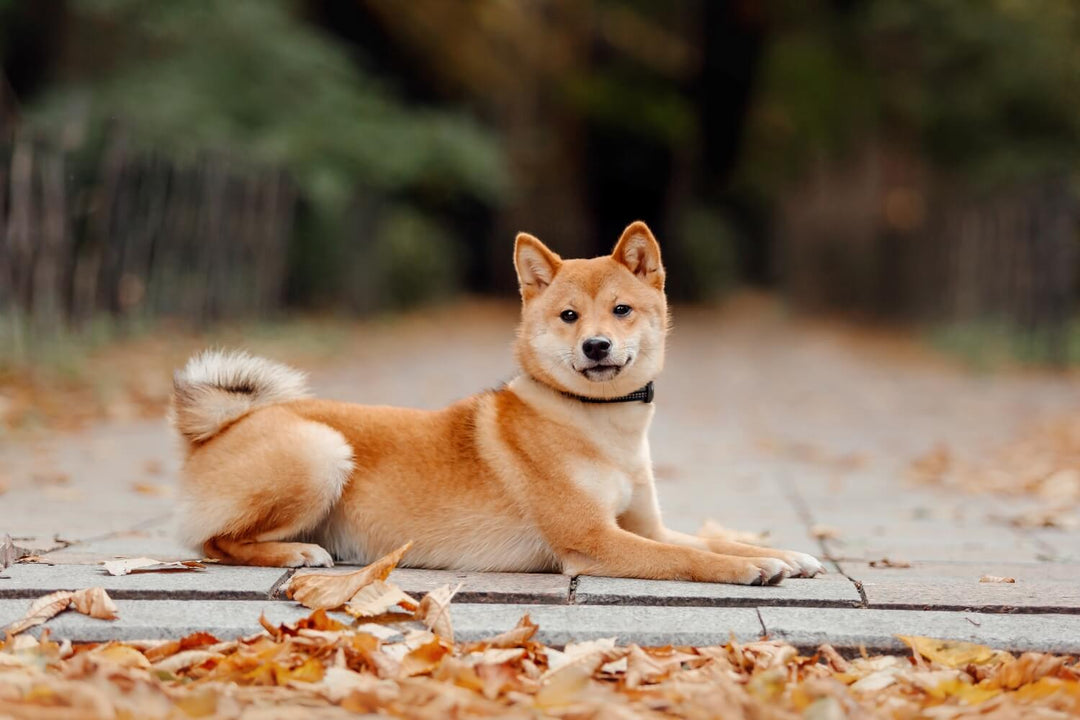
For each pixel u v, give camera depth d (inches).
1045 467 357.4
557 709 136.5
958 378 699.4
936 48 1112.2
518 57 1235.2
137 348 569.3
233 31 838.5
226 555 201.6
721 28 1446.9
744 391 622.8
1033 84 1069.1
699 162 1636.3
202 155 693.9
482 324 1093.8
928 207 1062.4
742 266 2321.6
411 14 1071.0
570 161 1478.8
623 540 195.3
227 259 728.3
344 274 953.5
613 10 1413.6
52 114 711.7
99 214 580.4
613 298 203.0
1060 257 745.6
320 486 199.3
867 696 147.2
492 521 200.2
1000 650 162.9
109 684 136.6
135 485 297.6
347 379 588.1
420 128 954.1
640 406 203.2
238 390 209.9
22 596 181.0
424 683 141.4
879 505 303.7
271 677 147.3
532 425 200.1
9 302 476.7
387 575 181.3
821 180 1488.7
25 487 297.3
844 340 1065.5
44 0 848.9
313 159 842.2
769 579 190.7
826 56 1305.4
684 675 150.2
